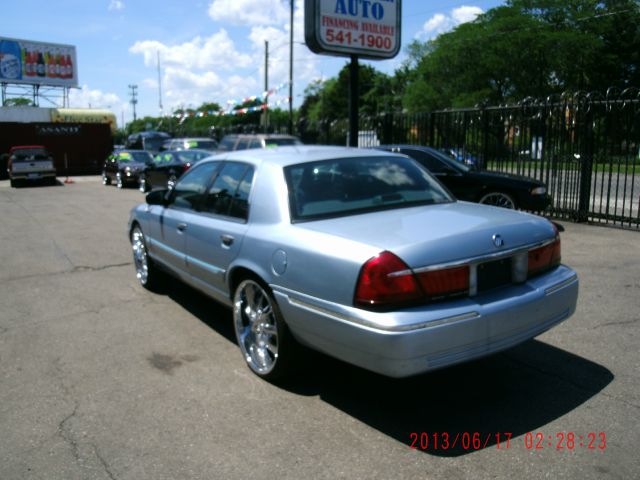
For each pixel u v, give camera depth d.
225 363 4.32
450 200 4.29
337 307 3.17
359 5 11.31
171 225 5.30
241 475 2.85
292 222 3.72
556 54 46.81
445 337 2.99
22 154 24.08
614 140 9.89
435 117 13.64
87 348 4.69
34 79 52.47
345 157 4.33
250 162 4.40
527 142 11.44
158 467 2.94
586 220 10.37
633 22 49.22
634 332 4.71
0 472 2.92
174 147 23.64
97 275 7.32
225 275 4.29
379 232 3.32
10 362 4.41
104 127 33.91
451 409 3.51
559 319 3.58
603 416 3.35
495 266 3.33
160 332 5.05
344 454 3.02
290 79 27.03
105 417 3.49
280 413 3.50
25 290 6.62
